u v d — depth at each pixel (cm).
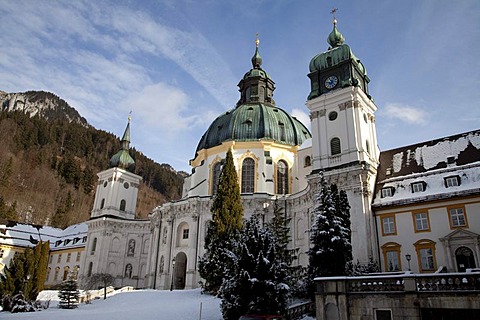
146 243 7938
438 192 4156
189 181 7244
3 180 14612
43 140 18250
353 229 4394
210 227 4419
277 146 6544
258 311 2566
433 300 2339
